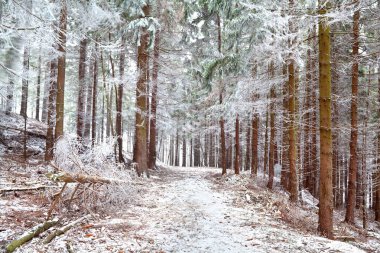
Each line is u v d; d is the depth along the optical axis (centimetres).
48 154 1314
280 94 1666
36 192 848
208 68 1462
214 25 1816
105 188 822
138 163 1472
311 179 1809
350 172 1227
